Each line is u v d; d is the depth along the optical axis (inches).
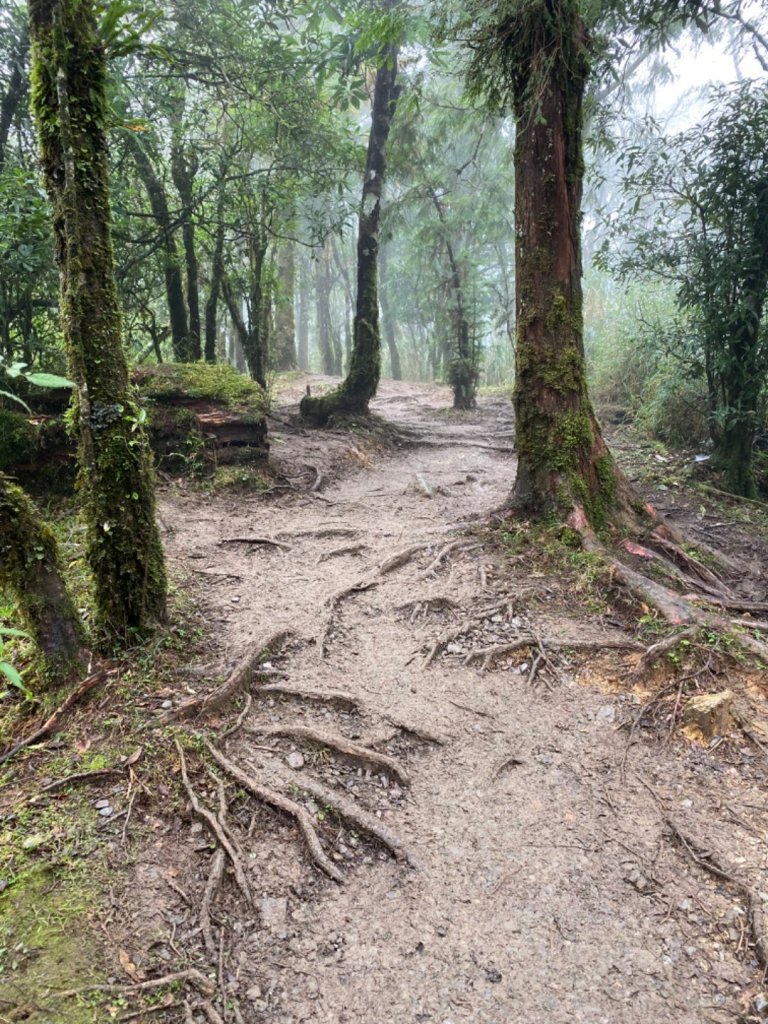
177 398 289.0
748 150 272.7
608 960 87.4
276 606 172.1
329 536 230.1
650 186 307.4
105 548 129.4
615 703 140.2
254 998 79.7
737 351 296.4
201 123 394.3
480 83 216.2
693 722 130.6
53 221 120.0
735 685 142.1
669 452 358.9
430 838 106.7
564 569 189.9
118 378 126.2
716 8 239.3
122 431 126.9
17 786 103.2
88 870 91.0
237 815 104.5
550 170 203.6
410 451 417.1
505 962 86.8
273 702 132.9
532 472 215.3
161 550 141.4
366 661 152.6
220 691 127.3
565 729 133.7
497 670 152.1
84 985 76.7
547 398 211.3
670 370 369.4
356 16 302.7
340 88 356.5
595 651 154.3
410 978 84.3
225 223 396.5
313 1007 79.7
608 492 209.5
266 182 373.1
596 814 112.4
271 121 371.9
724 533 261.9
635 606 168.9
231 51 335.0
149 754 110.7
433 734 129.4
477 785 118.6
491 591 180.9
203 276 454.6
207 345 418.0
